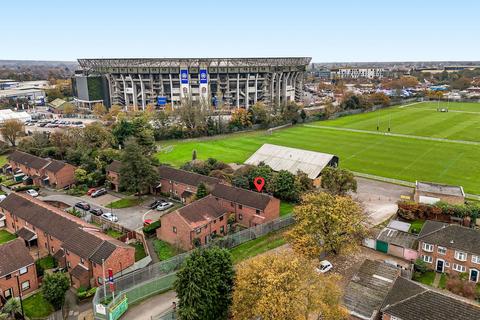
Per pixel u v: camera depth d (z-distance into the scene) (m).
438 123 185.38
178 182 94.81
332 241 60.88
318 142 152.88
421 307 45.03
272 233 75.44
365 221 73.31
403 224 76.00
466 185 101.56
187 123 169.75
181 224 69.88
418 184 92.62
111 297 55.31
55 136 132.12
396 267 58.47
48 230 69.12
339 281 58.53
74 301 57.00
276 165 108.31
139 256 68.69
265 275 44.03
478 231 61.47
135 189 93.25
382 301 50.97
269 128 182.38
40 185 106.81
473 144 143.75
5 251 58.66
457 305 44.38
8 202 80.88
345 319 48.28
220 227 75.62
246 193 81.69
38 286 60.78
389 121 194.38
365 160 126.38
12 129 146.12
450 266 60.84
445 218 78.81
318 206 63.12
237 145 151.50
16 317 52.59
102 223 81.00
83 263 61.22
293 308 41.19
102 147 125.00
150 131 142.12
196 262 48.91
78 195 99.94
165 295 57.53
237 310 45.38
